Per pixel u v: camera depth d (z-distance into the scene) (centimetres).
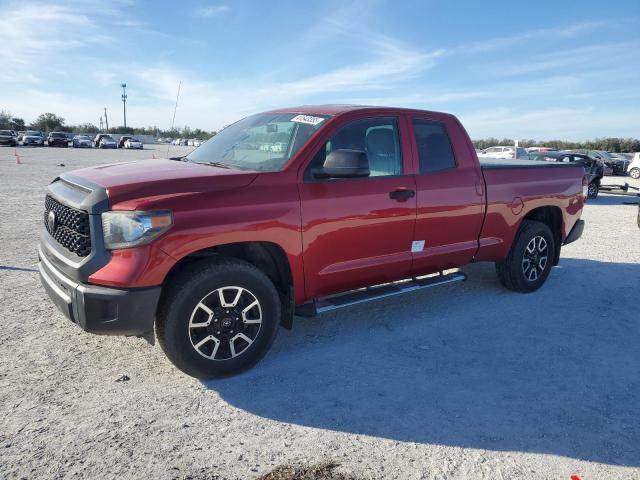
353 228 402
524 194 537
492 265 707
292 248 371
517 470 272
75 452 273
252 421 310
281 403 332
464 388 359
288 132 414
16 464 261
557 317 508
